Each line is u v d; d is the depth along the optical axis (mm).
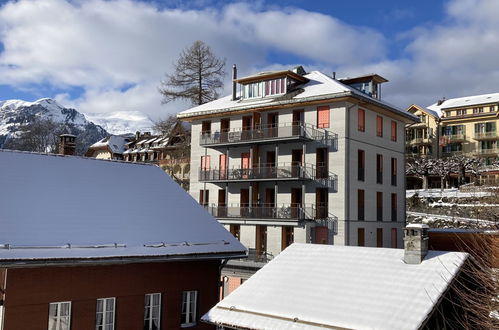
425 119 68375
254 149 37156
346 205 32781
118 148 89688
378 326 11945
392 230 38000
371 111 36312
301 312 13297
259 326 13227
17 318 14117
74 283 15242
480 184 47938
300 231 33625
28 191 16547
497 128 62969
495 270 14078
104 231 16344
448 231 21875
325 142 33938
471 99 68875
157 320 17156
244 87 39469
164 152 67250
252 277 15945
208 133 40469
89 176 18906
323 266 15562
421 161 58188
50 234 15070
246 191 38094
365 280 14148
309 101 34000
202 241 18203
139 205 18688
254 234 35719
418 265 14289
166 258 16547
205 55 52750
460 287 13859
